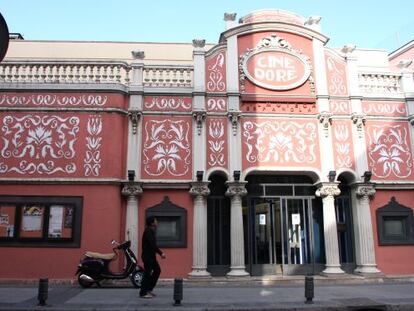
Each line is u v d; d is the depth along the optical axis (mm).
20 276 12930
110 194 13562
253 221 14844
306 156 14781
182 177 14203
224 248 14461
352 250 14922
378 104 15570
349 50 15852
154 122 14523
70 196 13492
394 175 15031
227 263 14367
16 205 13367
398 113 15594
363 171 14758
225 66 15266
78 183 13562
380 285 12984
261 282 13328
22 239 13156
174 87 14797
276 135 14836
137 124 14352
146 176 14109
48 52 20234
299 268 14672
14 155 13703
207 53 15195
